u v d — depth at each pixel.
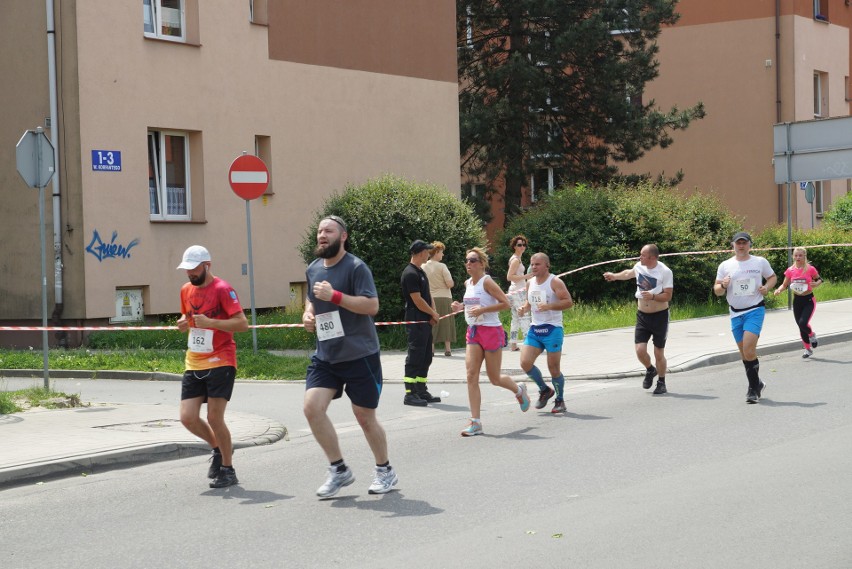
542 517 6.82
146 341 18.78
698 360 15.32
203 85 20.98
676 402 11.84
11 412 11.53
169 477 8.64
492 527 6.61
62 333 19.09
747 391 12.31
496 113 31.67
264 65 22.16
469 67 34.06
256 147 22.34
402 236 18.28
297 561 6.02
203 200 20.98
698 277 23.83
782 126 22.58
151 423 10.82
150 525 7.01
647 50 32.88
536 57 32.97
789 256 23.06
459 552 6.06
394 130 25.02
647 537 6.24
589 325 20.44
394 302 18.20
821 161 22.09
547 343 11.28
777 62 37.16
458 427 10.73
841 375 13.58
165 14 20.66
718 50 38.06
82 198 18.91
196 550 6.34
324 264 7.60
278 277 22.33
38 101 19.23
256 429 10.58
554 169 34.56
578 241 23.55
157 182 20.48
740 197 38.03
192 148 21.05
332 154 23.55
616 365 15.23
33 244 19.28
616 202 24.06
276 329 18.72
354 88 24.06
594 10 32.41
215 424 8.10
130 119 19.69
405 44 25.33
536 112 33.41
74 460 8.82
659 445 9.23
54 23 19.00
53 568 6.07
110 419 11.09
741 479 7.72
